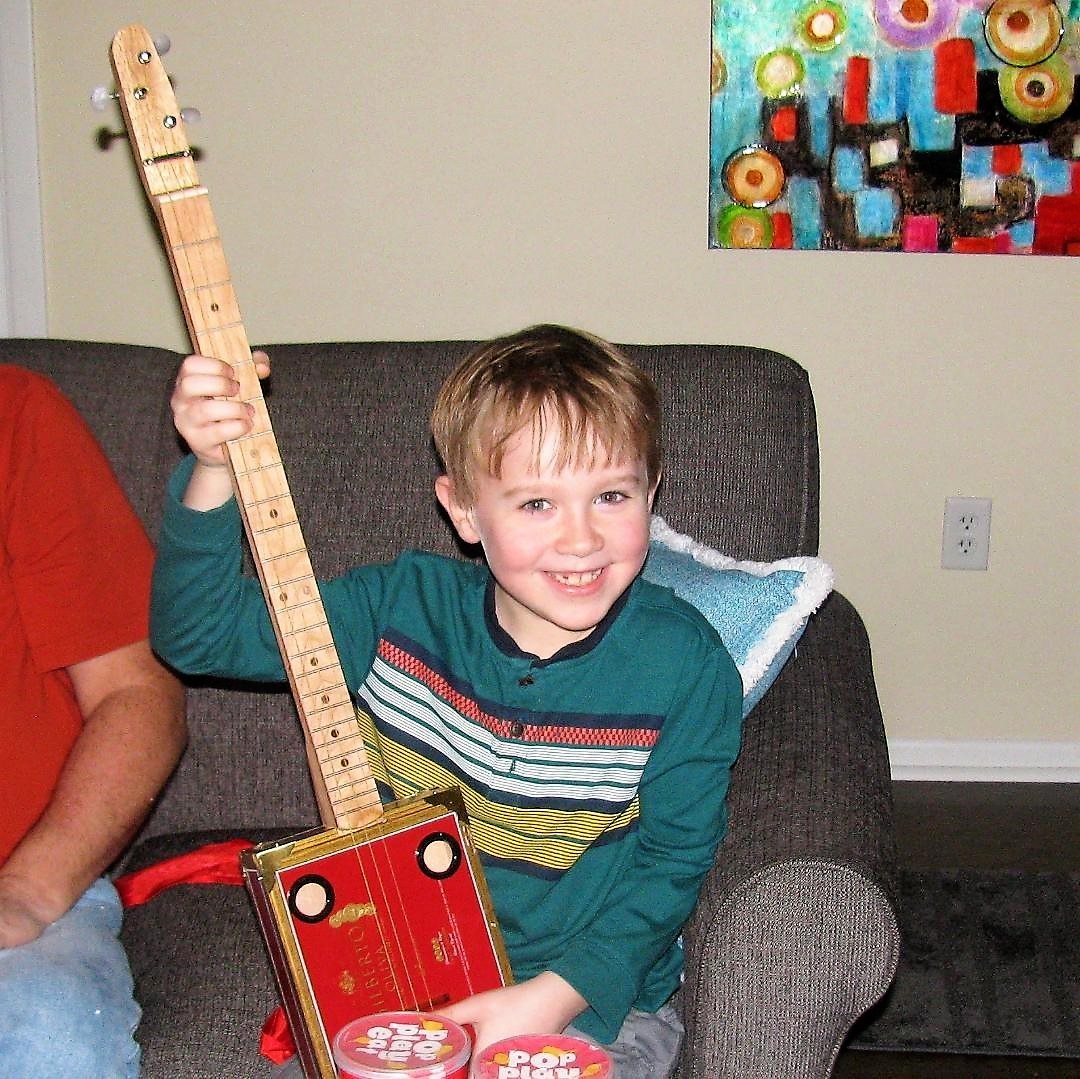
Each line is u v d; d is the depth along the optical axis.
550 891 1.20
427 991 1.06
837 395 2.50
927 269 2.44
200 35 2.42
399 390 1.55
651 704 1.18
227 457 1.06
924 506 2.54
